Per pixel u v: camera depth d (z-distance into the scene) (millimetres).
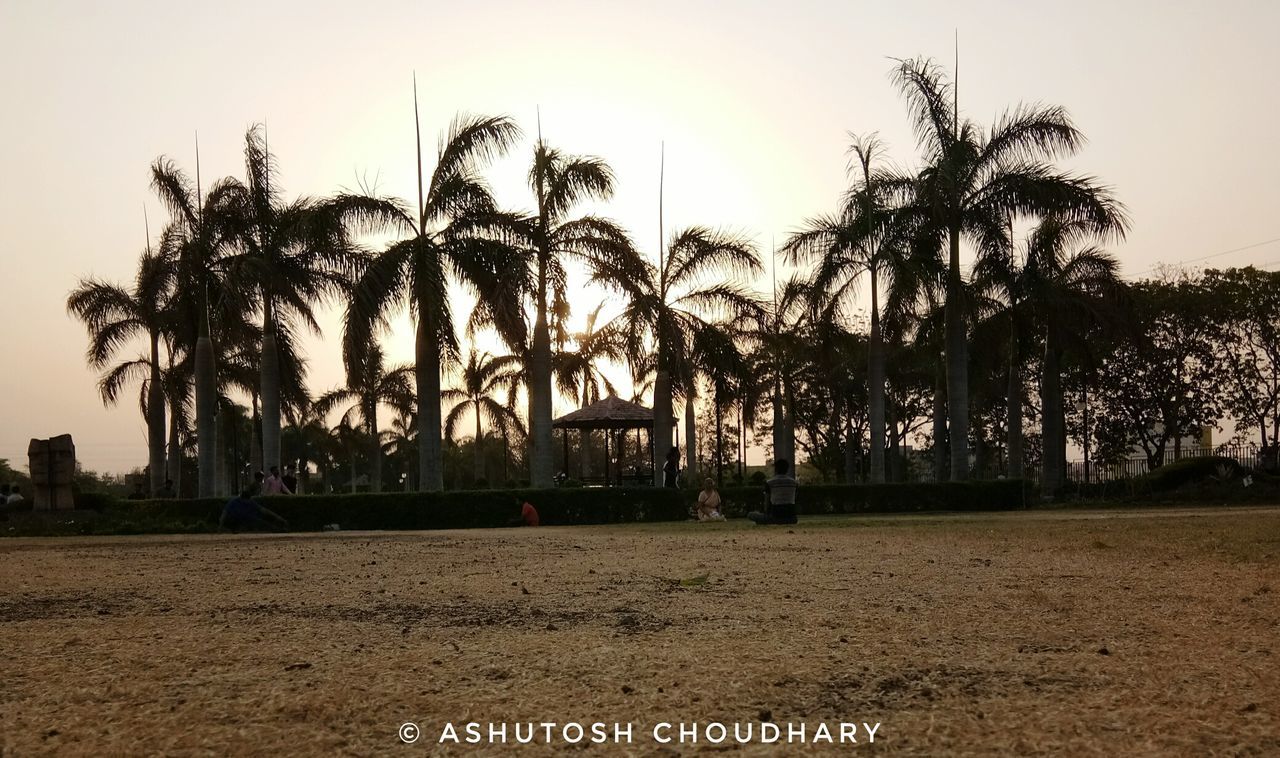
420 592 8594
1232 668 4797
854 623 6379
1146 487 34938
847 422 58188
